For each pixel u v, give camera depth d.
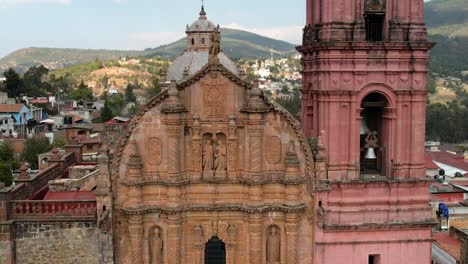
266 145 42.84
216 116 42.56
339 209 44.00
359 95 43.31
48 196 52.56
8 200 42.41
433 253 66.00
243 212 42.88
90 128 147.88
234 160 42.84
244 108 41.84
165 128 42.06
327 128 43.31
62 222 42.81
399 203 44.44
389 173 44.31
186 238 43.16
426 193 44.84
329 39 42.50
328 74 42.91
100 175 41.38
